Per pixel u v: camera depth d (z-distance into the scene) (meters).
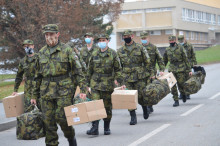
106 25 51.81
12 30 35.28
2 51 37.88
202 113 14.82
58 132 12.96
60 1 33.00
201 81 18.30
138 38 85.06
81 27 36.56
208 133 11.16
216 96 20.02
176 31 84.50
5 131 14.28
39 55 8.91
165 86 13.74
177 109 16.30
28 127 9.89
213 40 99.44
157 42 84.88
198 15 93.69
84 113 8.93
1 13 34.78
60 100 8.72
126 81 13.60
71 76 8.99
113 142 10.65
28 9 32.91
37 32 33.56
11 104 12.72
